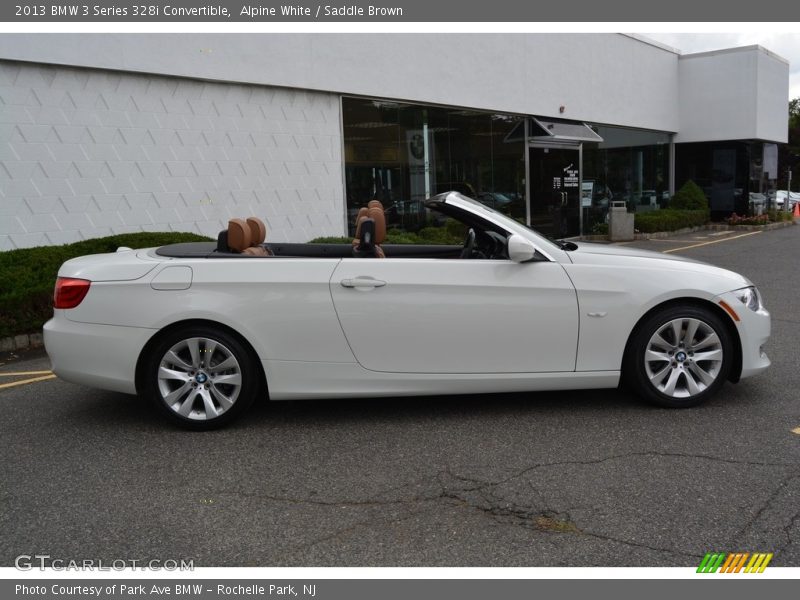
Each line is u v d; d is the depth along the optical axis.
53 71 8.87
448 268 4.55
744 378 5.08
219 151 10.67
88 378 4.49
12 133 8.55
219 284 4.43
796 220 26.64
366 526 3.30
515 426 4.55
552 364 4.64
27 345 7.38
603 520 3.30
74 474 3.94
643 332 4.68
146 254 4.72
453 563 2.99
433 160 14.16
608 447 4.16
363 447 4.26
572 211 18.39
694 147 23.23
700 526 3.23
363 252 4.99
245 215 11.05
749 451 4.05
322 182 12.09
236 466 4.01
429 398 5.19
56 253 8.22
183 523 3.36
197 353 4.50
